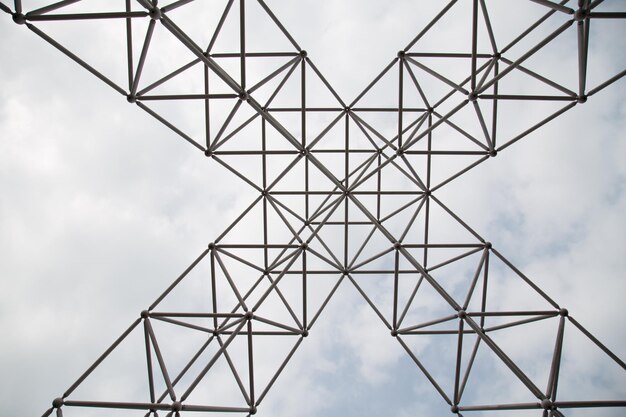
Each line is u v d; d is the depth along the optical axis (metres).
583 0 7.38
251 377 10.19
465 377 10.99
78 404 8.79
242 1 8.85
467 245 12.16
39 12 7.34
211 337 12.46
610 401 8.16
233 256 13.20
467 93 9.71
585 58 8.46
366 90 12.94
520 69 9.95
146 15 7.71
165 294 10.95
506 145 11.17
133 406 8.92
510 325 11.14
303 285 12.99
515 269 11.14
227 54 11.25
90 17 7.54
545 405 8.28
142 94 9.16
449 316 11.39
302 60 11.55
